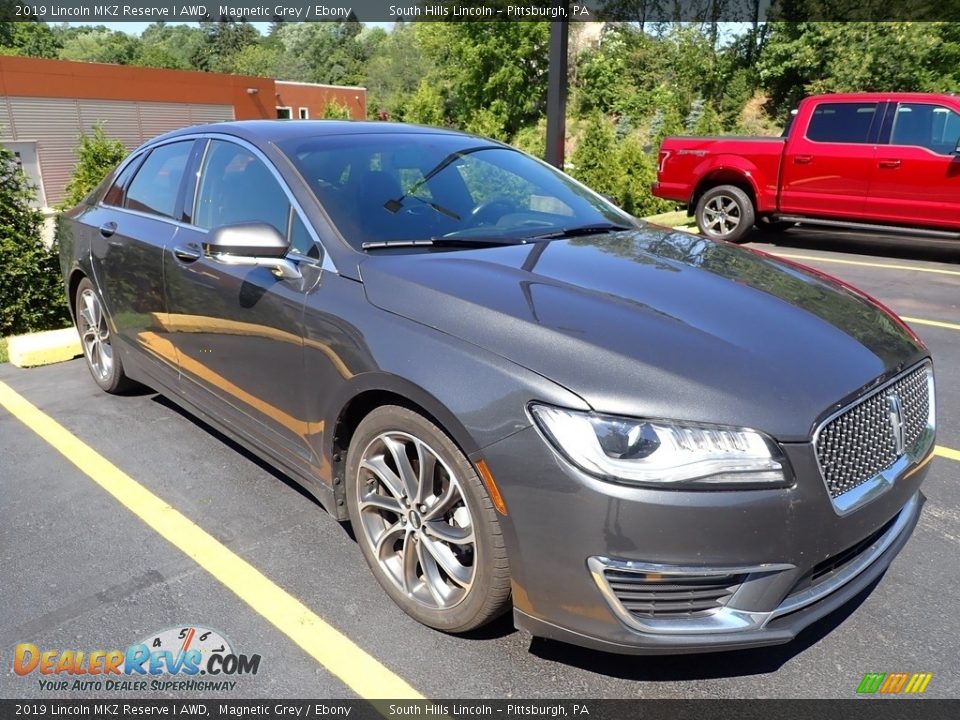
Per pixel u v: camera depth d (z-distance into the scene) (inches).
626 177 548.1
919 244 409.7
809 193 376.5
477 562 87.7
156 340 148.3
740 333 89.0
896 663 92.2
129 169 169.8
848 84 1083.9
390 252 109.0
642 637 78.9
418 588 99.0
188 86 1386.6
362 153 130.0
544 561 80.5
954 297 282.0
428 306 94.0
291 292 109.3
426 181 128.5
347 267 105.3
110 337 171.0
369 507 102.8
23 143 1183.6
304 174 120.0
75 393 186.1
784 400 79.2
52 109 1210.0
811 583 83.5
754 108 1412.4
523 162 150.9
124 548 117.3
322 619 100.6
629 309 91.8
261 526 123.6
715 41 1588.3
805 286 110.3
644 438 76.0
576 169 573.0
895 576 109.9
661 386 78.3
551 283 99.0
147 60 4035.4
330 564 113.0
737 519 75.5
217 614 101.8
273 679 90.4
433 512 93.2
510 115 1541.6
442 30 1560.0
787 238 429.4
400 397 94.4
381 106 3238.2
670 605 78.7
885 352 93.6
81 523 124.6
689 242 128.8
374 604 103.7
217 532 121.8
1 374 203.5
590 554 77.7
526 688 88.6
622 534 76.0
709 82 1530.5
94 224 169.9
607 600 78.4
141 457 149.0
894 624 99.4
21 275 242.7
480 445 82.3
